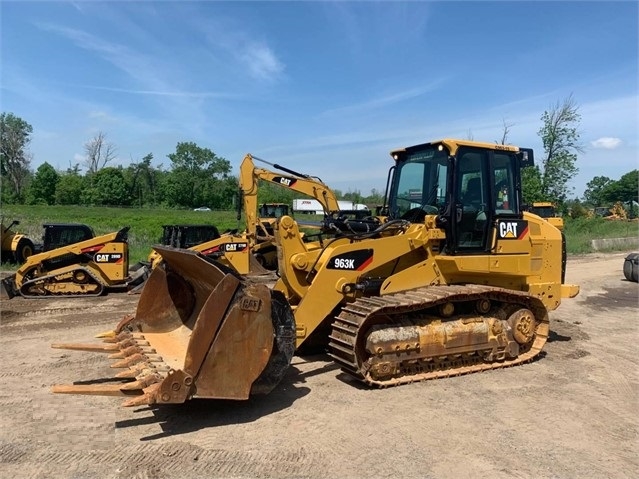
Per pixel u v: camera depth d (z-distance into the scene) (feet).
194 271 18.34
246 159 41.47
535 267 24.02
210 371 15.17
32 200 253.24
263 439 14.88
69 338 26.22
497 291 21.26
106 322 30.27
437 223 21.56
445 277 22.34
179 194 288.71
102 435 15.01
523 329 22.47
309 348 23.62
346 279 20.65
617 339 27.63
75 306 35.63
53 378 19.83
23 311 33.73
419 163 23.97
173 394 14.62
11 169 265.95
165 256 19.36
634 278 48.24
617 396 18.88
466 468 13.41
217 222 138.31
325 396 18.30
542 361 23.13
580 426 16.20
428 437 15.19
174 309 20.31
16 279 39.68
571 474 13.21
